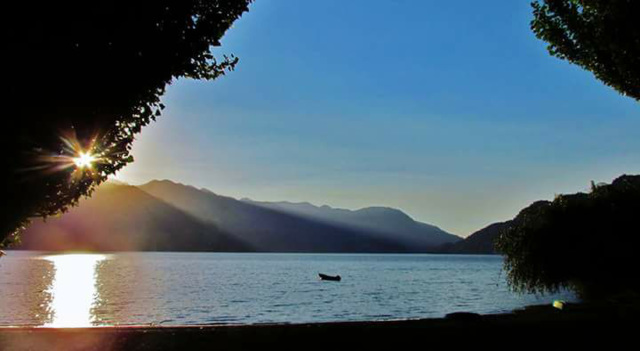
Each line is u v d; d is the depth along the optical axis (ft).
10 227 28.14
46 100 25.62
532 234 80.43
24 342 35.22
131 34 26.96
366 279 272.51
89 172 33.01
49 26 24.35
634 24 39.27
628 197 75.25
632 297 73.31
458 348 35.40
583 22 42.09
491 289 198.18
